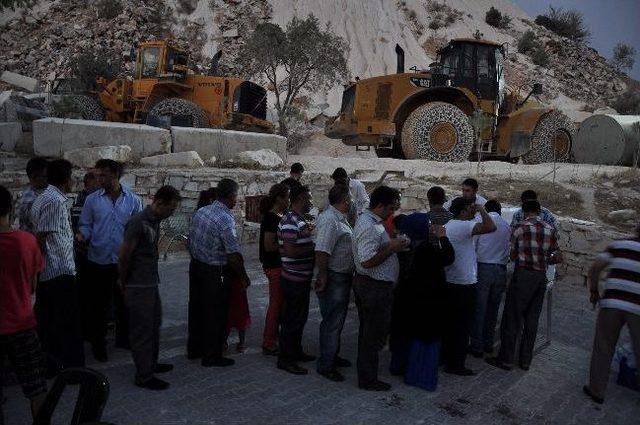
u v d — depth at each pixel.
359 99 15.37
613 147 13.98
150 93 15.79
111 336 5.82
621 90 53.16
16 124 12.47
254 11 46.66
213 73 18.42
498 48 15.39
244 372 4.88
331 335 4.78
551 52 56.19
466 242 4.97
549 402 4.55
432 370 4.66
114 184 5.08
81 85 22.89
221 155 13.16
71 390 4.30
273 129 17.39
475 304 5.50
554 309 7.40
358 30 48.97
